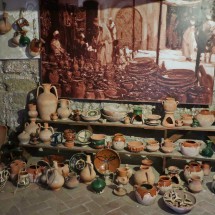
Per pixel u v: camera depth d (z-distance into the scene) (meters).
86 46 3.76
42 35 3.84
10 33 3.94
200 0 3.42
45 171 3.54
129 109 3.96
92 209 3.08
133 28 3.61
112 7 3.59
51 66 3.92
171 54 3.62
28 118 4.08
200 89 3.67
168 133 3.92
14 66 4.08
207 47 3.53
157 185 3.36
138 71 3.73
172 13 3.50
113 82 3.83
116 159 3.68
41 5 3.75
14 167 3.57
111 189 3.46
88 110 3.97
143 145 3.65
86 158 3.67
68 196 3.32
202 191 3.40
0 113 4.30
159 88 3.75
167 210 3.06
